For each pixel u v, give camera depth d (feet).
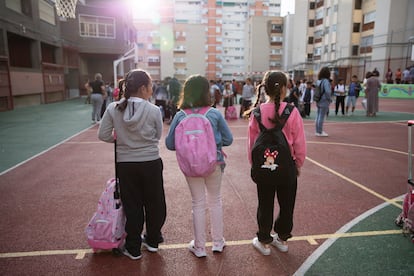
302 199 14.80
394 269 9.36
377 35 105.09
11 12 60.29
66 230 11.88
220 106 71.41
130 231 9.84
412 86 83.66
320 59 150.41
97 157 23.07
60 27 97.14
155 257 10.15
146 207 10.14
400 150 24.91
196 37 225.15
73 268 9.55
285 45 212.43
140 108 9.23
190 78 9.53
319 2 150.20
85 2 115.24
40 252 10.39
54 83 83.87
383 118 45.50
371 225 12.15
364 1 120.26
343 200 14.67
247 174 18.85
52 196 15.31
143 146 9.53
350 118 45.83
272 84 9.04
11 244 10.88
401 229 11.80
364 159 22.08
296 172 9.46
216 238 10.32
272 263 9.81
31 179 17.92
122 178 9.72
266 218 9.90
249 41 226.58
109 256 10.18
